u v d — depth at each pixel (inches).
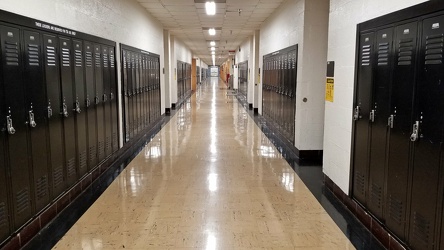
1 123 100.4
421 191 93.4
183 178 183.5
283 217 134.1
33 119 117.0
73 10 154.8
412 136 95.3
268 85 364.8
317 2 218.1
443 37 83.9
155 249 108.9
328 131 168.7
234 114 465.7
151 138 296.5
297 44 235.1
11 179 105.6
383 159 114.7
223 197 155.3
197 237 117.0
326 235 119.6
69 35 147.9
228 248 109.8
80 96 160.6
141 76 292.8
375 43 119.5
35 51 119.9
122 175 189.2
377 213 118.7
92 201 150.4
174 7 303.6
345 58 146.8
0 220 99.7
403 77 101.8
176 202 148.9
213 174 190.9
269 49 359.9
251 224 127.5
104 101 195.8
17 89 108.9
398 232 105.1
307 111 226.5
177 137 301.0
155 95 365.1
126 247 110.0
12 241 105.2
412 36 97.0
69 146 148.5
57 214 136.0
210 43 694.5
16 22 107.9
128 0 252.8
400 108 103.5
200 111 499.2
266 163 215.3
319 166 209.2
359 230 123.8
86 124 168.4
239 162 217.5
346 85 145.8
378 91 117.6
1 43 100.4
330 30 165.2
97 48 183.9
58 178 137.8
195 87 1031.0
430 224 89.6
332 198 155.4
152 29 346.9
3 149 101.5
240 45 719.7
